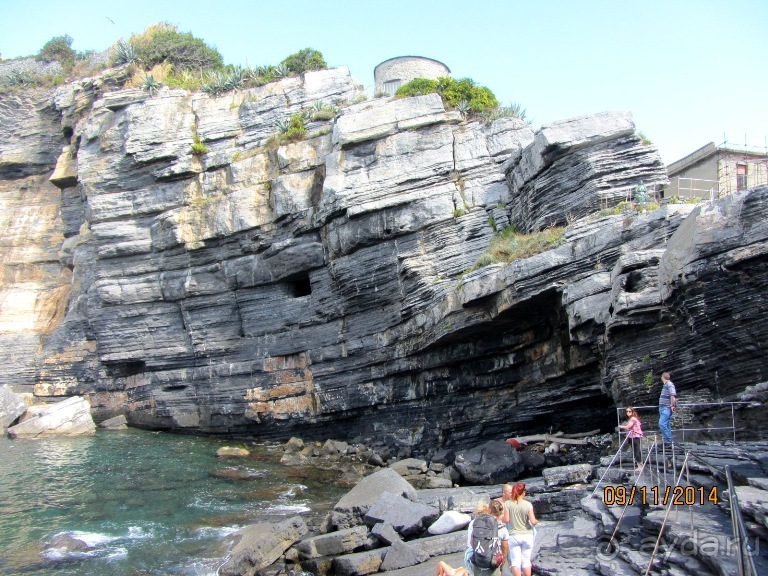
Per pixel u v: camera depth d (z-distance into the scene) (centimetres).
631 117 2158
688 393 1614
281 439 3092
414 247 2684
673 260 1533
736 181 2428
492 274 2125
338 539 1467
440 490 1848
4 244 4278
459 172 2773
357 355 2833
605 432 2247
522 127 2769
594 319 1848
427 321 2453
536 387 2300
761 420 1389
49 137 4466
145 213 3444
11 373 3809
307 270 3011
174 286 3347
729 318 1451
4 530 1697
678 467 1299
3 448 2866
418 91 2967
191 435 3275
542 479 1745
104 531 1686
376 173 2802
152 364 3416
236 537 1567
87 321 3644
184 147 3388
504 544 960
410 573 1320
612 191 2122
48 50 5012
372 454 2616
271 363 3097
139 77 3881
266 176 3225
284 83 3503
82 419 3338
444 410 2566
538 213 2369
